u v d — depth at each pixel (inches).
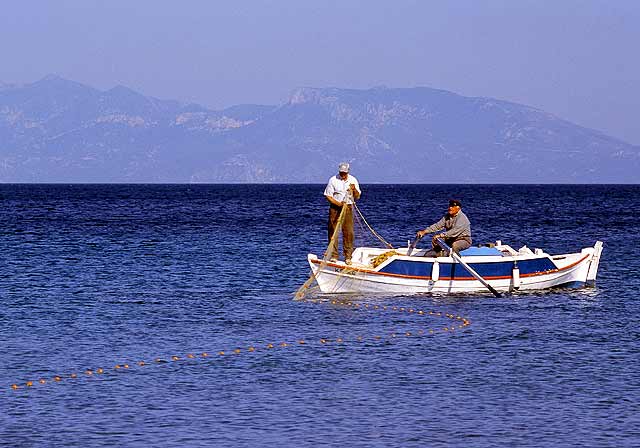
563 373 2197.3
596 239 6638.8
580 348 2490.2
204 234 7017.7
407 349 2482.8
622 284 3902.6
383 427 1795.0
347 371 2223.2
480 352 2439.7
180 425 1809.8
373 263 3567.9
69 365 2288.4
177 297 3486.7
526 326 2844.5
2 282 3895.2
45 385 2096.5
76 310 3147.1
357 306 3265.3
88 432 1766.7
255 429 1785.2
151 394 2023.9
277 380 2139.5
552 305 3297.2
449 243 3617.1
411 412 1886.1
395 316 3048.7
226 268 4500.5
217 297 3491.6
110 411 1898.4
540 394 2012.8
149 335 2689.5
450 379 2140.7
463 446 1695.4
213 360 2352.4
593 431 1770.4
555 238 6796.3
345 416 1861.5
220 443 1710.1
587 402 1951.3
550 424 1811.0
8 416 1862.7
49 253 5270.7
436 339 2628.0
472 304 3321.9
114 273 4271.7
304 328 2815.0
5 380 2137.1
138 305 3272.6
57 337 2652.6
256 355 2410.2
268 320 2962.6
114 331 2753.4
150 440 1723.7
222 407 1924.2
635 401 1958.7
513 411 1891.0
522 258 3622.0
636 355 2399.1
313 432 1768.0
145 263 4729.3
